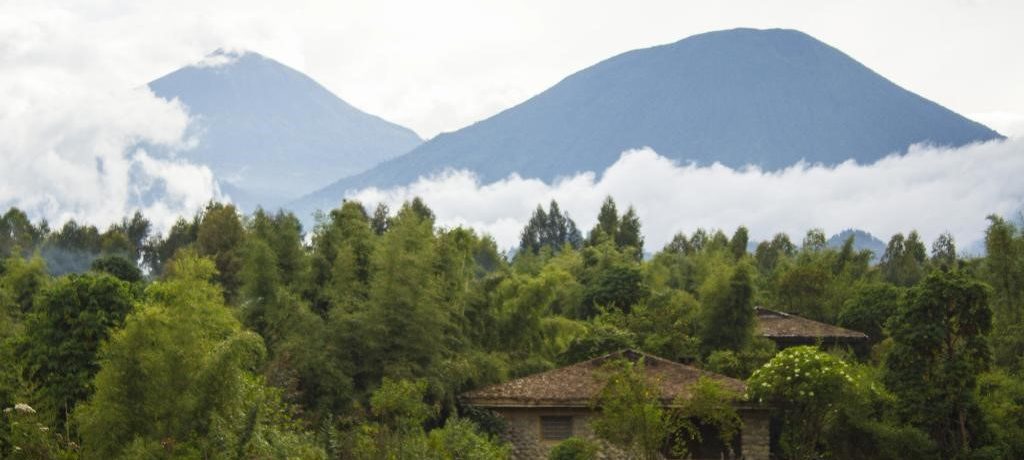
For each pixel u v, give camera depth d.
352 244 45.66
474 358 43.47
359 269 44.66
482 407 40.75
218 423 27.69
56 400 34.09
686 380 41.44
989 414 41.81
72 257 86.44
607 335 50.28
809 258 84.62
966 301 41.47
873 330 65.69
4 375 31.42
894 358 42.25
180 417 28.52
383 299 39.34
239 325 36.06
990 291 41.72
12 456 28.05
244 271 43.09
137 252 92.50
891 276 94.94
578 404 40.19
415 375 38.91
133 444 27.52
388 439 31.98
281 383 36.84
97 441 28.47
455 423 34.78
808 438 39.41
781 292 73.38
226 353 28.89
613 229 100.00
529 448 40.59
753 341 52.97
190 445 27.86
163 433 28.42
